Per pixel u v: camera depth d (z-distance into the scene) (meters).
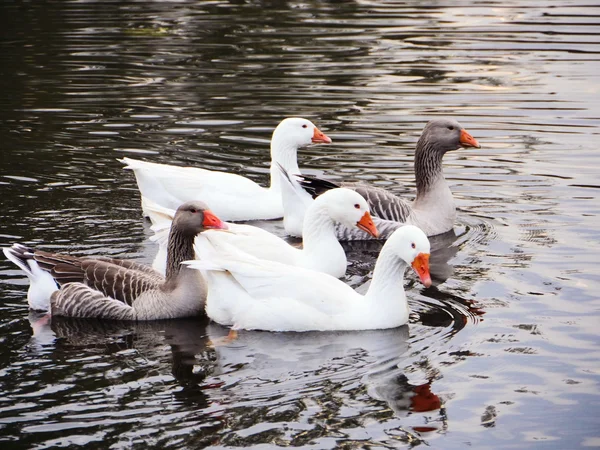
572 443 8.66
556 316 11.58
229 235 13.12
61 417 9.07
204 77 24.66
